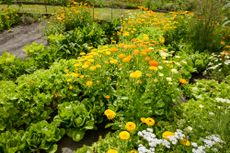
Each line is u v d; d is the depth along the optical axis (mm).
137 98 1221
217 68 1850
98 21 2881
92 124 1279
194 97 1551
